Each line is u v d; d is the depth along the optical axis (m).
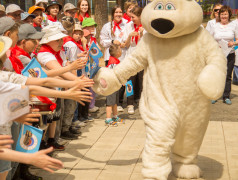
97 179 4.54
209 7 21.58
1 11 6.04
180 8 3.74
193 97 4.00
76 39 6.15
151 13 3.84
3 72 3.52
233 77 10.68
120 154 5.36
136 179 4.52
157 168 3.85
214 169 4.74
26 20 5.97
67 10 7.24
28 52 4.73
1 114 2.66
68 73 4.61
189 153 4.35
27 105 2.78
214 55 3.93
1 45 3.24
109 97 6.71
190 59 3.93
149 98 4.08
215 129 6.45
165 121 3.91
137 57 4.22
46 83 3.58
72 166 4.94
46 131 5.55
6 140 2.57
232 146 5.59
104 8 14.28
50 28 4.96
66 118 5.98
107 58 8.25
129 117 7.52
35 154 2.54
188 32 3.87
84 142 5.89
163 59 4.00
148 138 3.95
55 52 5.00
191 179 4.41
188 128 4.14
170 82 3.99
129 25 7.87
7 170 3.45
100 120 7.17
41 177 4.45
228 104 8.50
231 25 8.51
